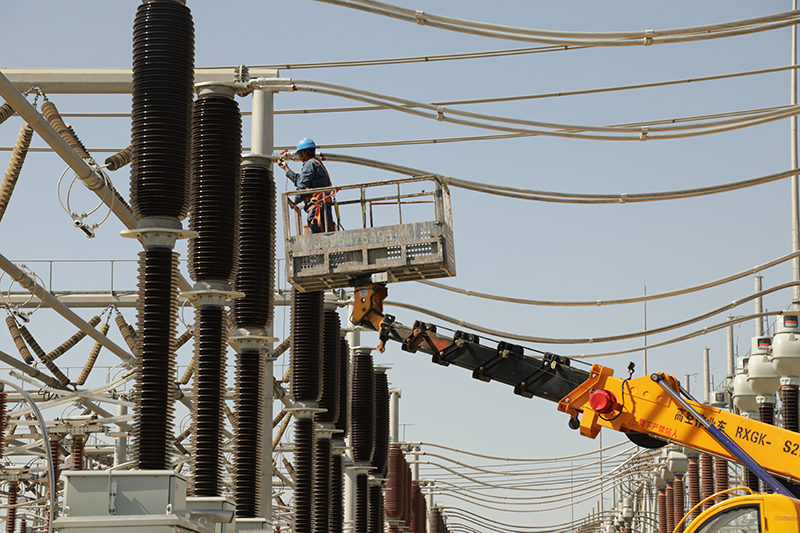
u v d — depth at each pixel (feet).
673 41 104.17
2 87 71.15
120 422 194.90
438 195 82.69
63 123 92.79
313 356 127.24
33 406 76.95
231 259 87.25
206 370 84.84
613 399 75.31
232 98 92.68
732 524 60.90
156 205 73.31
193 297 86.79
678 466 268.41
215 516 73.51
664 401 73.97
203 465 83.20
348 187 84.84
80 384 165.89
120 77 121.39
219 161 88.33
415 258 82.07
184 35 76.28
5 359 146.10
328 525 135.95
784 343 155.53
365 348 192.13
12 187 96.99
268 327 103.91
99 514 60.70
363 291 85.66
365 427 189.16
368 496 188.34
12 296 179.01
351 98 105.60
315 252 84.33
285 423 190.08
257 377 102.63
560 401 78.79
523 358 81.97
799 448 68.54
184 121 75.36
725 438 69.46
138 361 72.38
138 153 74.13
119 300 181.88
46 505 206.49
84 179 83.71
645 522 364.17
